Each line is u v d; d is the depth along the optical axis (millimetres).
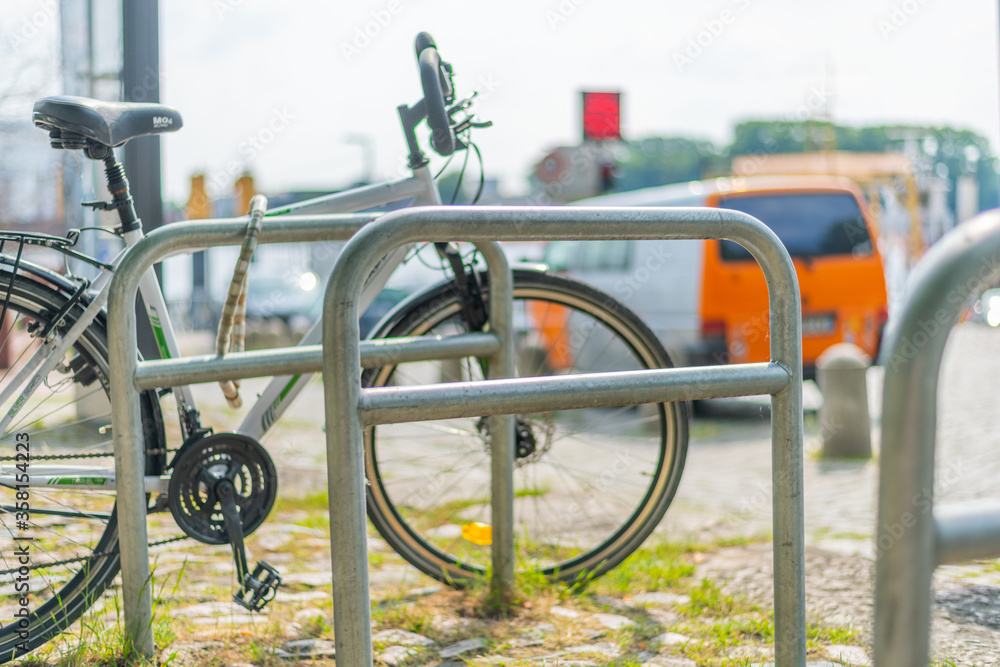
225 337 2344
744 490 5340
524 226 1694
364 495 1579
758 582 3121
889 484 1057
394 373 2953
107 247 5344
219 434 2465
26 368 2471
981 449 6180
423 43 2742
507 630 2645
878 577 1071
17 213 6102
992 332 19766
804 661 1844
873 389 9555
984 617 2674
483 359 2967
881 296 8703
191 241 2312
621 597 2992
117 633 2340
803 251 8602
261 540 3693
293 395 2740
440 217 1610
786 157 18062
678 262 8625
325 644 2512
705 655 2432
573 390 1699
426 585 3104
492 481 2828
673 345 8586
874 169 18016
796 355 1850
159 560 3303
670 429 3096
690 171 85375
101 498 2582
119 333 2232
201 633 2564
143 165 4605
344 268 1543
